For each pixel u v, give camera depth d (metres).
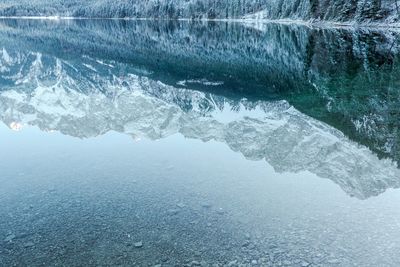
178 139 29.83
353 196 19.30
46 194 20.81
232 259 14.75
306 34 100.50
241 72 57.50
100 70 68.88
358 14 112.31
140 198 19.84
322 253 14.89
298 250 15.12
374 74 47.53
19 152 27.98
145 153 26.73
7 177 23.31
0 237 16.81
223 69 60.62
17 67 84.00
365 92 40.12
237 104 40.72
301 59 63.59
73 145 29.23
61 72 73.69
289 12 152.50
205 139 29.75
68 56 88.56
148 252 15.34
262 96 42.97
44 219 18.17
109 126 34.50
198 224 17.16
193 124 33.66
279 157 25.11
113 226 17.30
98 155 26.72
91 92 54.25
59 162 25.59
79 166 24.70
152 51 87.19
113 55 85.06
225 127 32.66
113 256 15.20
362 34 90.50
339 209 17.98
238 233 16.34
